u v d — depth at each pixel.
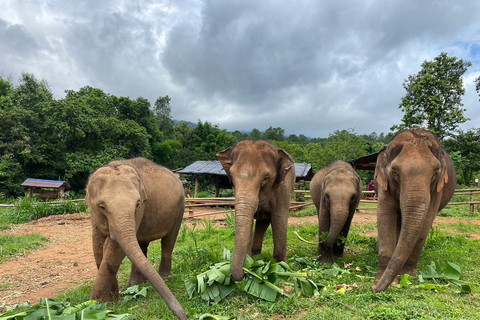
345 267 5.30
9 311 3.88
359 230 9.76
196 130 59.22
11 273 6.52
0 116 30.05
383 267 4.55
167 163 49.16
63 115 32.62
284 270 4.20
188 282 4.17
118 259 3.97
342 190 6.09
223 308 3.67
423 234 4.73
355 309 3.41
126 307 3.92
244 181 4.32
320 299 3.73
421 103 24.78
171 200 5.11
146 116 44.94
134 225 3.69
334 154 32.44
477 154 24.78
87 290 4.96
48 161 32.44
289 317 3.41
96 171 4.12
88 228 12.13
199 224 12.23
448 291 3.94
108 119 35.91
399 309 3.27
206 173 19.50
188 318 3.43
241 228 3.97
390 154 4.64
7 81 40.16
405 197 4.11
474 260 5.68
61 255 8.05
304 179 20.08
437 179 4.45
